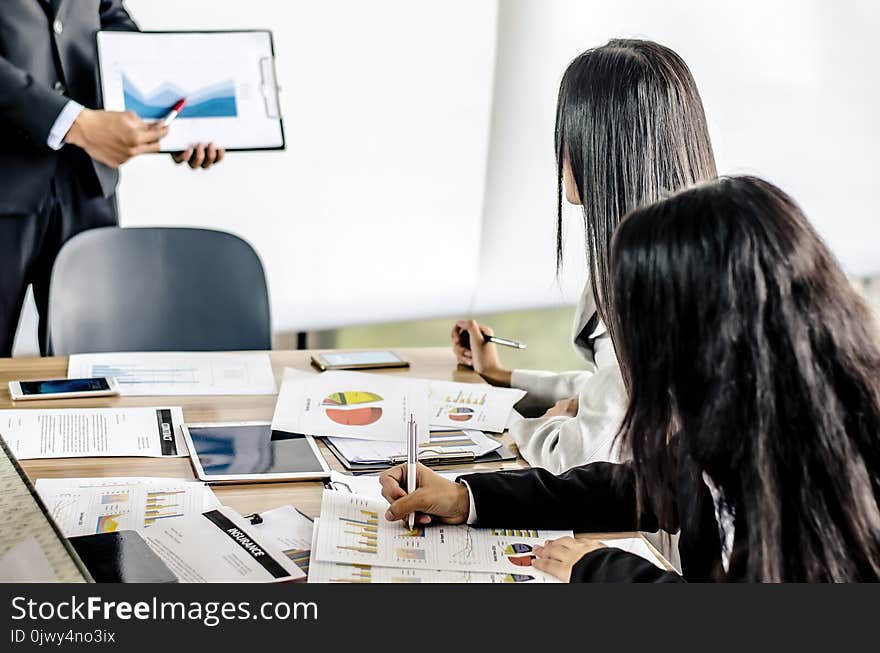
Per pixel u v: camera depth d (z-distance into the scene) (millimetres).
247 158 3084
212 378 1828
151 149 2359
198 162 2418
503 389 1808
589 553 1104
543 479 1273
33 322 2967
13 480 1147
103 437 1510
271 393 1771
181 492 1307
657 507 1043
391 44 3137
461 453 1499
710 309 888
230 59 2424
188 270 2311
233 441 1510
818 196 3748
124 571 1066
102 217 2545
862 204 3805
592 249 1385
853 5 3584
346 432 1576
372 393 1750
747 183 932
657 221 926
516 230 3449
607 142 1356
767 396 878
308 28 3039
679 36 3432
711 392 896
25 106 2283
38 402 1656
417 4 3129
